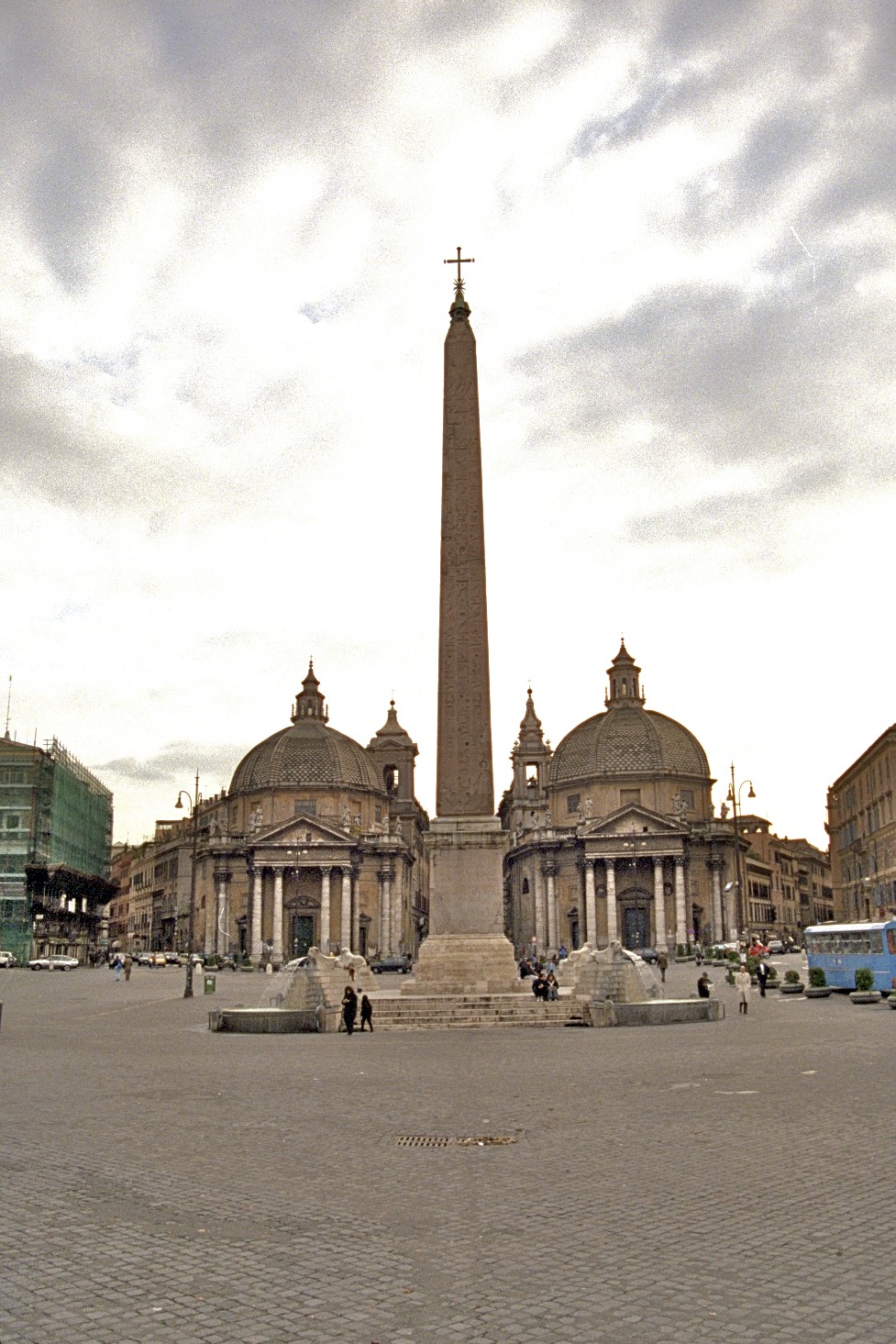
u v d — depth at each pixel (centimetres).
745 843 10562
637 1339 662
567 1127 1355
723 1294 737
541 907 10362
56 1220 937
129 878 15225
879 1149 1190
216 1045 2561
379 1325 692
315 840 10056
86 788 10300
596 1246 847
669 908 9875
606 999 3219
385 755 12838
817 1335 664
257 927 9944
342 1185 1052
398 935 10531
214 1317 709
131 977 7200
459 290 3684
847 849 8825
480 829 3394
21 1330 693
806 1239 856
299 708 11262
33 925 8719
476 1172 1103
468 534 3491
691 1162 1136
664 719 10950
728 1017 3269
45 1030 3041
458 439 3512
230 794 10919
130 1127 1385
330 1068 2033
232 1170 1125
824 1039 2470
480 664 3459
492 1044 2506
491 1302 728
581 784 10612
